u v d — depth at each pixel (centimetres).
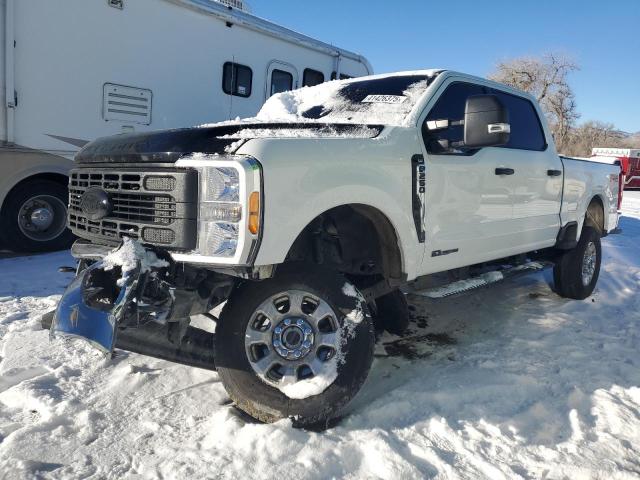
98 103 700
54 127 670
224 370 312
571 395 355
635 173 2616
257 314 314
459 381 371
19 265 653
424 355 427
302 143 308
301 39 914
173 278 301
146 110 743
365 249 374
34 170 670
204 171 288
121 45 710
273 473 264
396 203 350
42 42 649
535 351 436
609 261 801
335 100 452
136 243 292
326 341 314
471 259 434
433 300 578
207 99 805
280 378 313
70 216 371
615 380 386
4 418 314
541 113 539
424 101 403
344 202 320
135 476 263
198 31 782
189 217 290
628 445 302
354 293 320
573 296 598
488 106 349
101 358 390
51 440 289
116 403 331
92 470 266
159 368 379
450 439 301
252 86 861
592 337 474
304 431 303
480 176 422
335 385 308
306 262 321
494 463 280
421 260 376
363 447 287
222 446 286
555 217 538
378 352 428
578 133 4931
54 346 407
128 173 311
